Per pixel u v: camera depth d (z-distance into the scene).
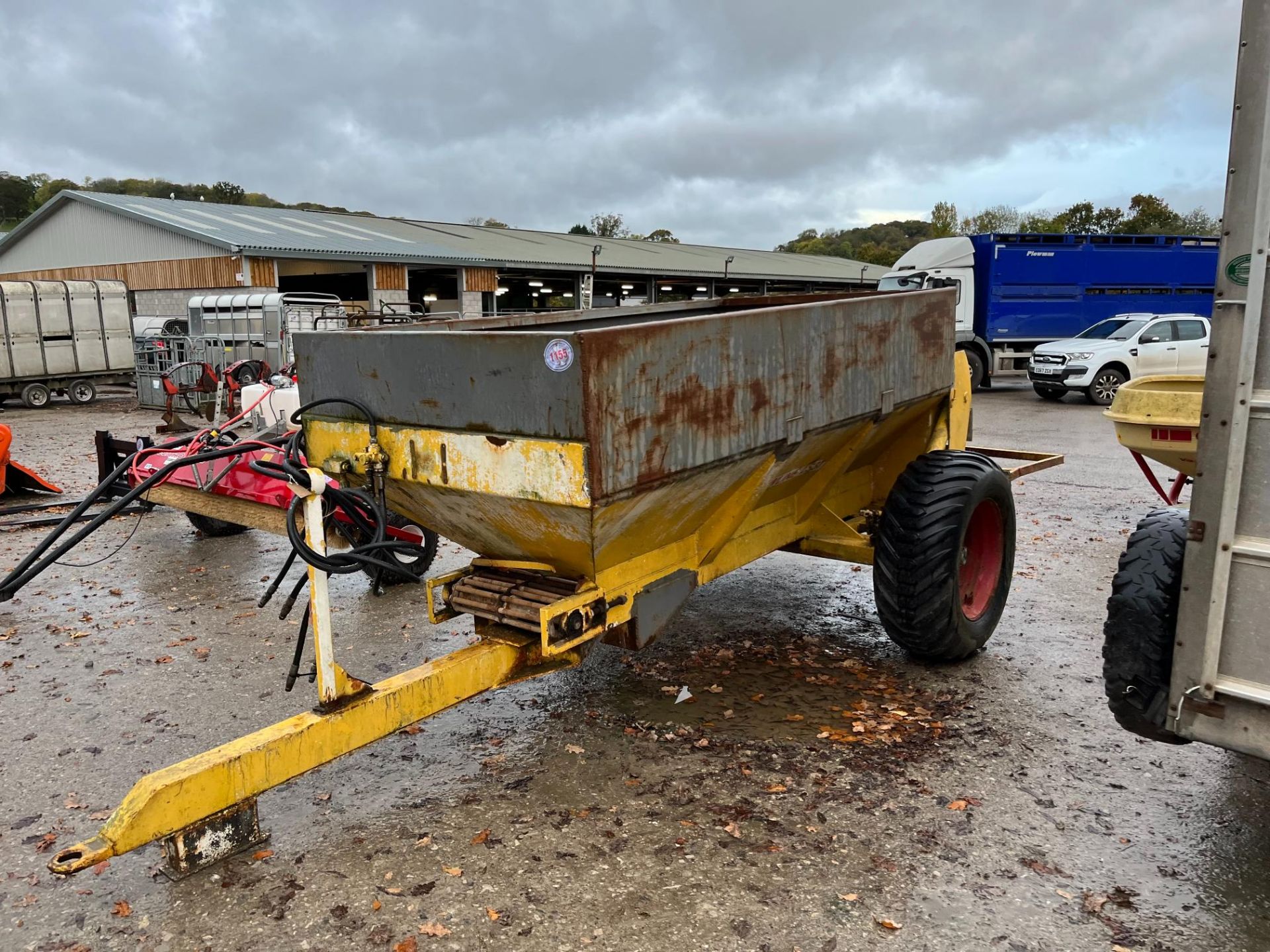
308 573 2.84
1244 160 2.22
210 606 5.59
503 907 2.66
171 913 2.66
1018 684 4.24
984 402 17.70
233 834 2.90
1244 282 2.25
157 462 6.18
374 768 3.52
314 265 26.67
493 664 3.22
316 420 3.32
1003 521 4.54
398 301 25.70
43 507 7.99
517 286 36.62
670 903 2.67
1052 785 3.33
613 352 2.61
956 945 2.48
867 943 2.50
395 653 4.77
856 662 4.53
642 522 3.04
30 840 3.08
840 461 4.13
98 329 19.11
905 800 3.23
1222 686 2.43
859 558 4.41
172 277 25.11
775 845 2.96
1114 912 2.63
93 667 4.61
